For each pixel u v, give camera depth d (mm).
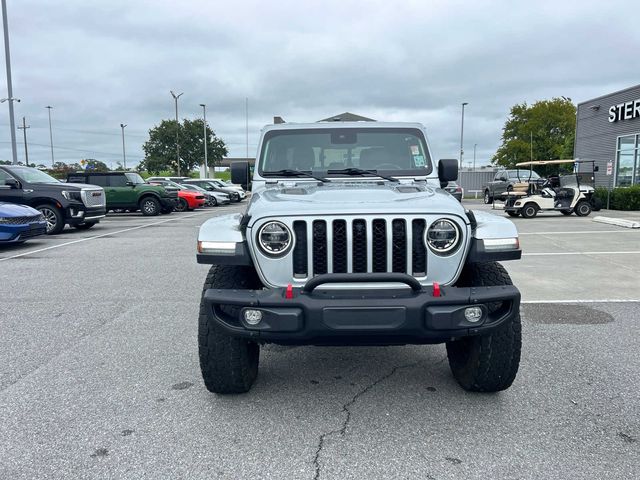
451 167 4680
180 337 5129
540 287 7320
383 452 2977
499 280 3404
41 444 3078
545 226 15773
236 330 3127
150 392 3826
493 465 2824
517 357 3461
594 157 27250
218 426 3303
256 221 3236
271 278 3242
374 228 3189
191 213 24500
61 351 4723
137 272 8641
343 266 3211
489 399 3670
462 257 3258
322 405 3611
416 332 3016
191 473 2775
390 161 4758
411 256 3193
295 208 3258
